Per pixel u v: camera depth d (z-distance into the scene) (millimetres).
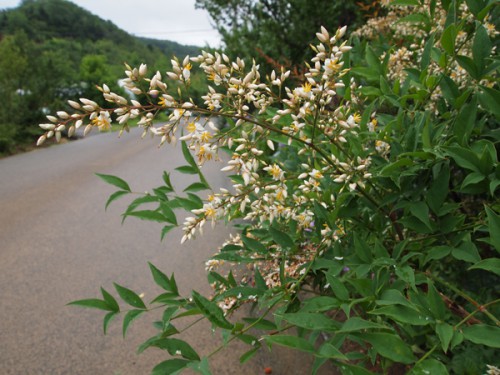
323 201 1474
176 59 1210
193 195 1535
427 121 1229
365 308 1078
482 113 1740
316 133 1413
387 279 1162
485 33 1303
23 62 15828
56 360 2340
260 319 1131
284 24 8328
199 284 3092
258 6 8672
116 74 34781
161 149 11680
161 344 974
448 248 1286
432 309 978
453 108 1568
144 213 1384
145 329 2582
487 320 1482
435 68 1814
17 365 2314
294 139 1337
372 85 2012
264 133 1312
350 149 1402
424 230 1339
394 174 1309
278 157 2227
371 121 1685
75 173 8133
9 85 14633
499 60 1298
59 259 3783
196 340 2412
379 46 2387
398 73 2217
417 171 1467
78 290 3166
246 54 8180
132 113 1148
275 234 1355
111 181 1464
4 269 3604
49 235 4449
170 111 1283
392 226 1605
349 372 892
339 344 981
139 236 4305
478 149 1316
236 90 1216
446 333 930
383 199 1399
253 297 1291
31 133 13609
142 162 9344
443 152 1249
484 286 1785
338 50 1176
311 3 7688
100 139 15398
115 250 3947
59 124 1111
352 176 1371
